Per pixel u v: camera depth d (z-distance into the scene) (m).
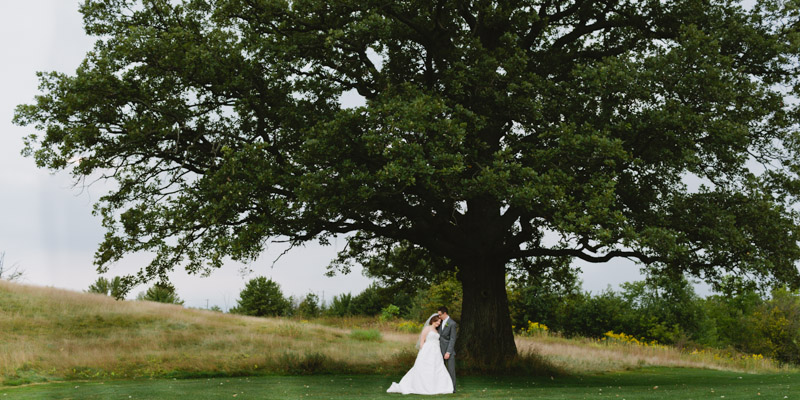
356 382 14.45
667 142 14.74
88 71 14.89
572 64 18.39
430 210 18.02
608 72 14.35
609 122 14.92
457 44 18.23
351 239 23.00
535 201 14.20
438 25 17.55
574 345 31.09
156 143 15.84
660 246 13.63
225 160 14.84
